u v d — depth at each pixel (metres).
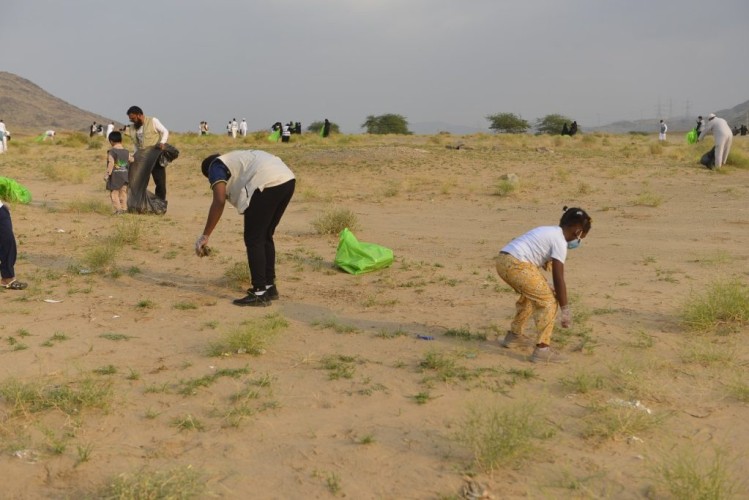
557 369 5.38
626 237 11.42
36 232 10.75
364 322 6.61
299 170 21.39
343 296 7.57
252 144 34.34
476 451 3.96
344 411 4.62
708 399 4.86
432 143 35.47
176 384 5.02
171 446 4.10
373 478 3.77
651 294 7.61
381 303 7.28
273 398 4.80
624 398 4.86
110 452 4.00
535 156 24.78
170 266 8.84
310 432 4.30
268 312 6.89
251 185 6.88
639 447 4.13
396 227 12.62
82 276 8.16
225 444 4.12
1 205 7.37
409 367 5.41
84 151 31.67
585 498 3.57
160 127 13.20
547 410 4.63
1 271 7.46
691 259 9.54
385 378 5.19
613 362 5.50
